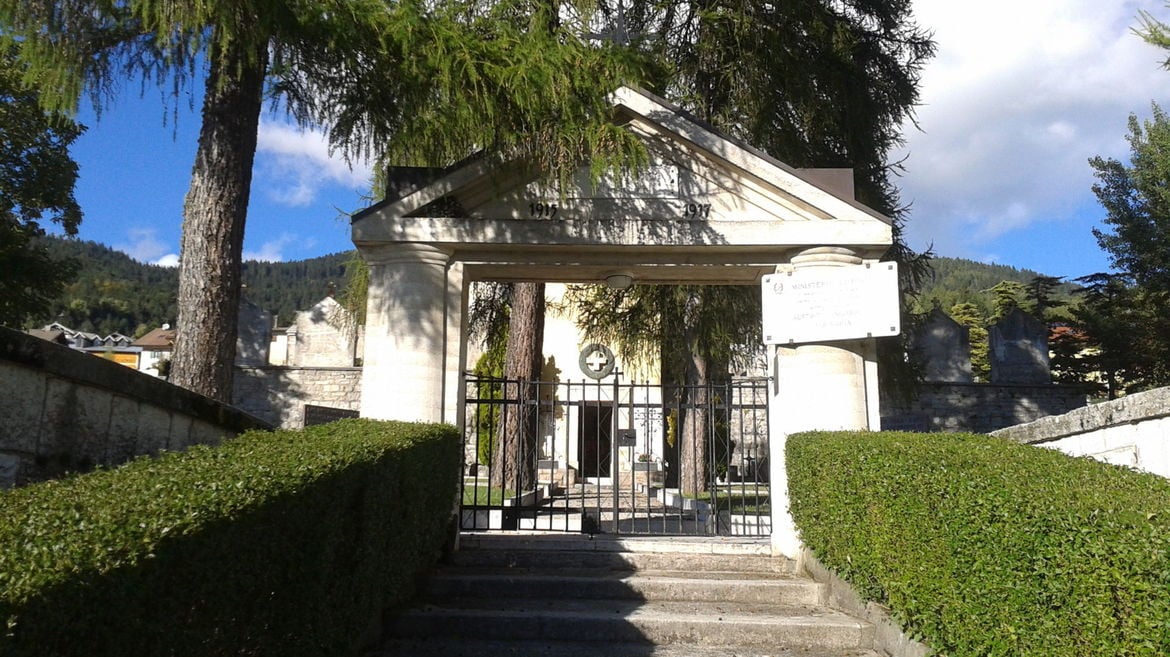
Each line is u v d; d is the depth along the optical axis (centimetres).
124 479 338
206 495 307
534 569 771
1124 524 308
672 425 1912
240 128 791
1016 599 367
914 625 510
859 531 580
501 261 805
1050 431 741
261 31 666
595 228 781
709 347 1485
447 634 634
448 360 789
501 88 728
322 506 401
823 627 618
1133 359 2266
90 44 684
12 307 1812
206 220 771
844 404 770
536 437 953
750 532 980
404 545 581
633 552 796
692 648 617
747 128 1361
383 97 747
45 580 201
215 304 762
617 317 1549
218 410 689
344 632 464
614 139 734
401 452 547
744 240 780
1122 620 299
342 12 700
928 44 1481
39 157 1831
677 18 1355
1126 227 2114
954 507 432
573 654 600
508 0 769
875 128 1412
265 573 337
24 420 482
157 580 246
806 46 1325
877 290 768
